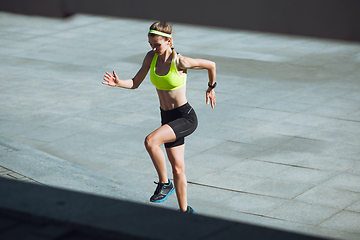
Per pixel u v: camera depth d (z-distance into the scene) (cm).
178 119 518
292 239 284
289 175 808
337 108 1140
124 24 2236
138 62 1598
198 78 1404
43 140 979
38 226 322
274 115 1100
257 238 285
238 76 1423
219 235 289
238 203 719
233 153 901
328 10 1862
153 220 309
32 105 1191
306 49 1739
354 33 1841
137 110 1152
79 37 2003
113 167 855
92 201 341
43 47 1830
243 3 2061
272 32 1977
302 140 955
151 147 505
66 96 1259
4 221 333
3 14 2533
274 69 1494
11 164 691
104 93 1283
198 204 717
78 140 980
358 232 630
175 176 531
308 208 699
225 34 2009
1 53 1734
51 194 354
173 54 500
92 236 309
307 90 1284
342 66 1514
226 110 1138
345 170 820
